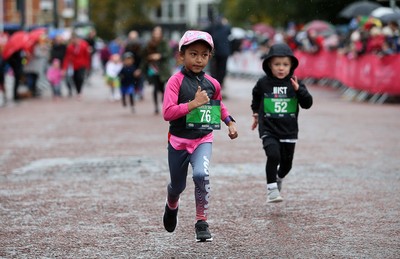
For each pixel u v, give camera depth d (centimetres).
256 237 1673
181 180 1582
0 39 7006
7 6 12031
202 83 1569
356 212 1912
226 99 5931
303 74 7825
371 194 2136
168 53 4734
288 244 1611
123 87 5047
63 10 14375
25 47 5828
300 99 1912
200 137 1559
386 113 4491
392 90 5125
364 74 5416
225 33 5612
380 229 1731
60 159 2834
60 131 3766
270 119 1912
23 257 1530
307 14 11206
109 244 1630
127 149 3075
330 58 7138
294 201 2053
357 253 1530
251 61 9669
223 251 1563
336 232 1709
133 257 1527
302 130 3653
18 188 2277
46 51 7569
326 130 3650
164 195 2148
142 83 6075
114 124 4091
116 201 2072
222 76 5653
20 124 4134
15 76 5969
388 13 6119
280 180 2000
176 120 1559
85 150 3061
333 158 2783
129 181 2369
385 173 2470
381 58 5153
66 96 6831
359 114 4444
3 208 1998
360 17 6425
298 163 2675
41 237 1694
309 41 7719
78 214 1920
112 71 6191
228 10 15675
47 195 2164
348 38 6331
